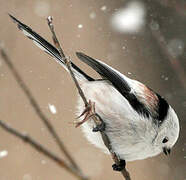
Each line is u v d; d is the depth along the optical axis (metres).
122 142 6.95
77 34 16.25
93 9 17.25
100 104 7.03
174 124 7.07
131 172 13.58
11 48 15.24
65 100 13.69
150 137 6.96
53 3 17.27
